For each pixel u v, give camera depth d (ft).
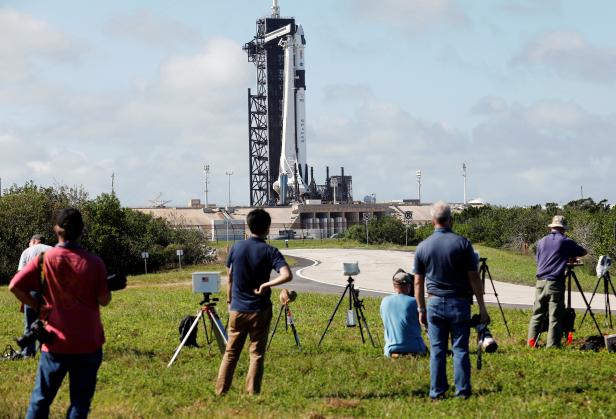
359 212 572.51
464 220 307.37
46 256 23.53
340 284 135.23
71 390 23.97
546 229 239.30
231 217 530.27
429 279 31.94
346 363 42.27
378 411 30.09
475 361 41.63
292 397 33.42
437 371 32.07
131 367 42.75
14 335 60.49
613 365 40.32
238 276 32.99
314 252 276.82
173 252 225.15
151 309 82.43
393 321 43.86
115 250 211.61
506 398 32.14
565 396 32.55
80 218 24.12
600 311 77.71
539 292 47.52
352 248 313.53
